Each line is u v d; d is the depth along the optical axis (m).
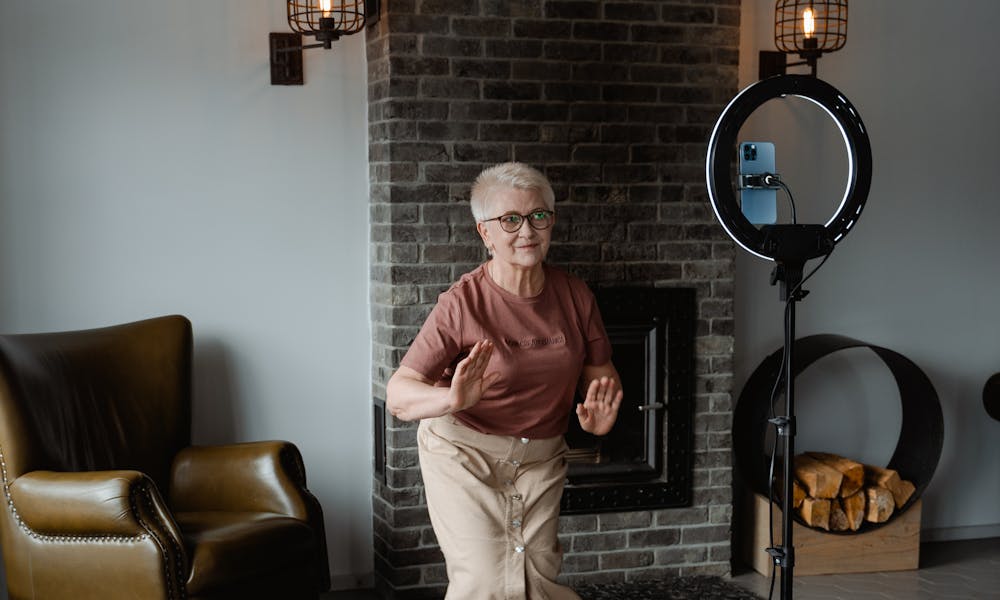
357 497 4.28
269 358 4.15
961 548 4.80
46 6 3.86
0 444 3.29
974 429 4.96
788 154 4.55
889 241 4.76
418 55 3.88
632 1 4.08
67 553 3.14
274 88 4.09
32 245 3.90
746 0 4.46
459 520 2.60
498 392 2.60
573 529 4.19
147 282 4.02
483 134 3.97
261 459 3.59
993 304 4.93
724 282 4.26
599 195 4.11
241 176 4.08
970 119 4.82
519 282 2.61
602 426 2.61
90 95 3.92
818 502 4.30
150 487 3.10
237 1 4.03
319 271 4.18
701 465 4.29
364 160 4.19
